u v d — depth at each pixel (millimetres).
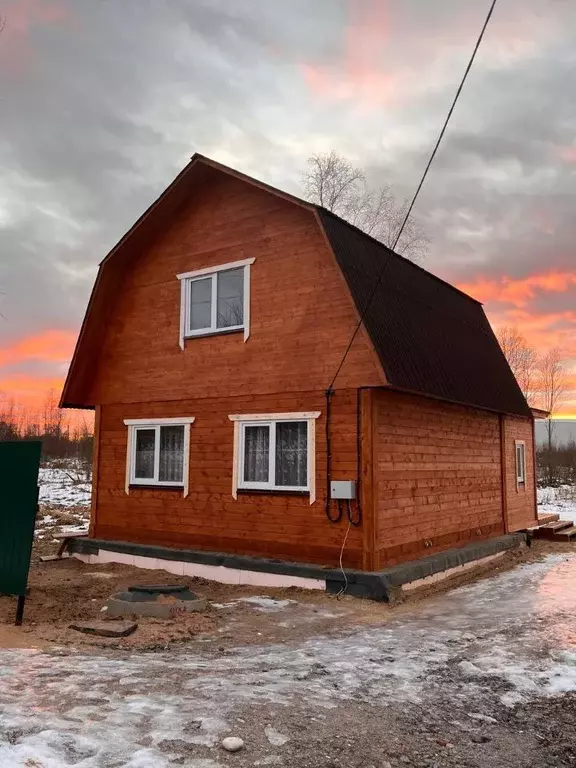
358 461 9391
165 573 10914
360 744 3965
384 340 9562
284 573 9594
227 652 6250
